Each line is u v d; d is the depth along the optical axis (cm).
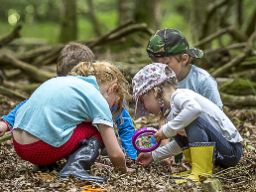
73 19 1352
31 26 2253
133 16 1348
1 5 2202
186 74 459
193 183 369
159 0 1352
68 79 403
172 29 454
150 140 471
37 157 393
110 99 418
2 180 393
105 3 2320
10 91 705
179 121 384
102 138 392
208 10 1143
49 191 355
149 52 456
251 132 569
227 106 696
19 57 933
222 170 418
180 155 448
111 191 357
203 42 948
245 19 1686
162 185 371
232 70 830
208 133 396
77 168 380
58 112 388
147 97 400
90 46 903
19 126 394
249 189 383
